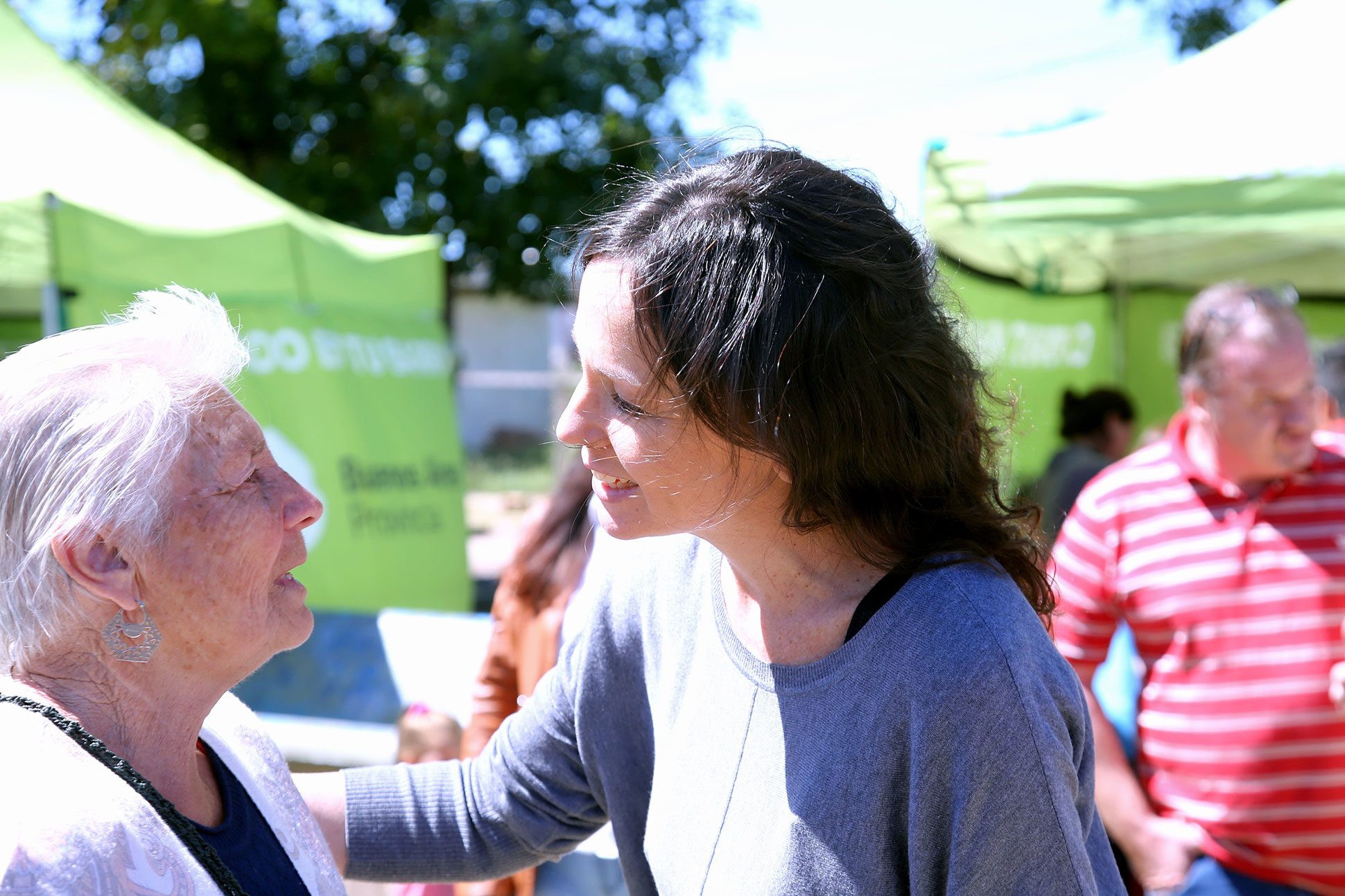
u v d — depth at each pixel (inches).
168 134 174.9
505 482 708.7
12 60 157.5
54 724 36.7
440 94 406.0
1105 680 93.4
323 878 45.1
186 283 153.9
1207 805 85.6
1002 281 199.2
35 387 37.7
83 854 34.3
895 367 40.2
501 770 55.4
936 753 39.5
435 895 91.1
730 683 45.9
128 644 38.6
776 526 43.0
